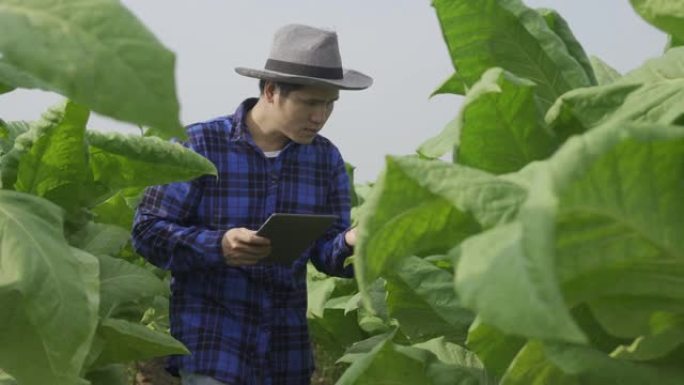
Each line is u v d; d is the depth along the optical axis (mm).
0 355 2312
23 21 1450
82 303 2336
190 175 3451
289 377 4422
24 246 2365
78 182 3184
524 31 2389
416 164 1575
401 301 2850
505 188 1508
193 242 4133
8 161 3105
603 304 1708
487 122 2072
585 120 2018
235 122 4344
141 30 1434
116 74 1400
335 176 4562
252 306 4312
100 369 3582
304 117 4301
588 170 1344
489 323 1172
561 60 2381
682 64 2135
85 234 3531
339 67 4359
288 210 4406
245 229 4055
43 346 2312
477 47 2395
